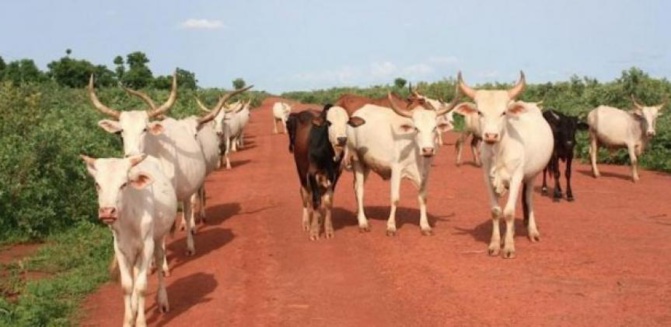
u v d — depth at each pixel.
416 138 10.82
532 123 10.22
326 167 11.03
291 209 13.89
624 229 11.28
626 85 26.44
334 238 11.21
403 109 11.23
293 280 9.00
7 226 11.77
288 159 22.62
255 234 11.73
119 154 14.31
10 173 12.05
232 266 9.78
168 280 9.23
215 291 8.67
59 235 11.84
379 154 11.30
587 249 10.00
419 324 7.24
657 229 11.25
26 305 7.88
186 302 8.29
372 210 13.45
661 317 7.16
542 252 9.91
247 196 15.62
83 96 26.39
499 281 8.57
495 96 9.48
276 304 8.06
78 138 13.73
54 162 12.48
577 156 21.44
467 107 10.01
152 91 33.28
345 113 10.82
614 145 17.17
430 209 13.41
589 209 13.16
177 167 9.84
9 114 14.97
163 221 7.58
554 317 7.24
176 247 11.00
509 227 9.73
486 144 9.83
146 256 7.11
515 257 9.68
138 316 7.12
